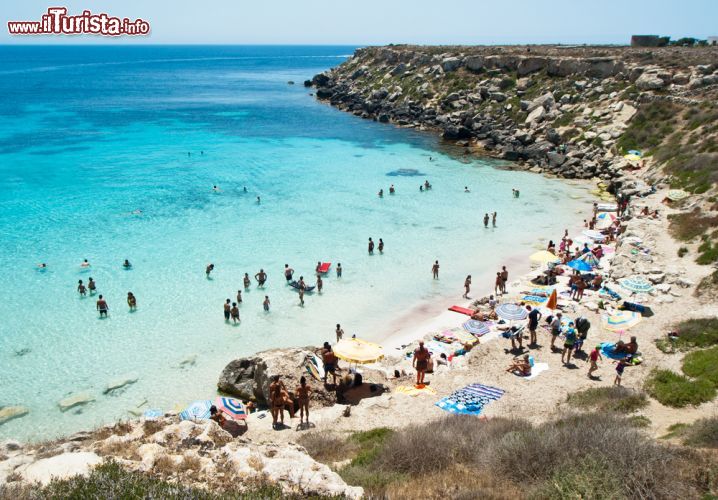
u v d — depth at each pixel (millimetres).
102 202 52750
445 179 62344
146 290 34750
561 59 82312
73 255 39844
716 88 59656
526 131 75000
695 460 11219
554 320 24219
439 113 94250
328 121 103750
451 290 35594
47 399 23938
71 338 29016
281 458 11992
